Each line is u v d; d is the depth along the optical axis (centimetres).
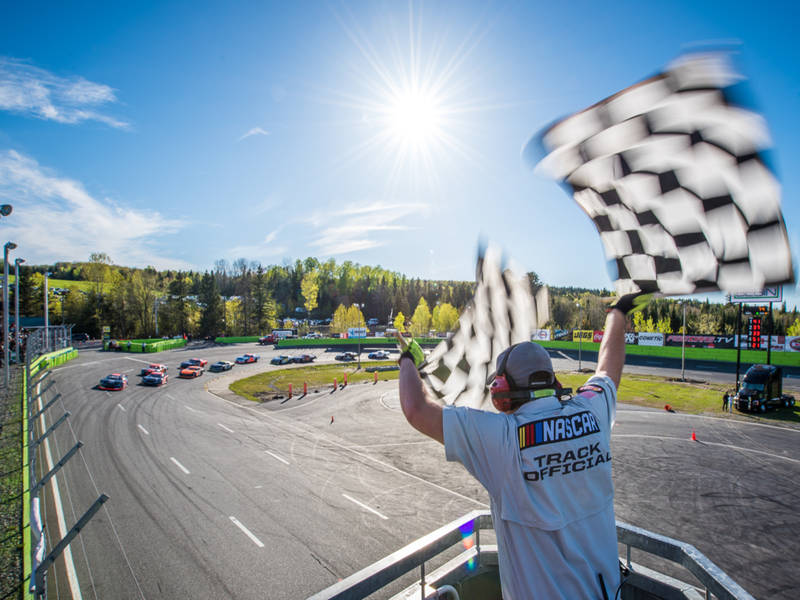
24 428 1546
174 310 8206
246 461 1544
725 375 3988
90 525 1030
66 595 777
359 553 931
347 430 2072
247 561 893
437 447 1780
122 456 1552
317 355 5941
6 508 941
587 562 121
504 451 120
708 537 1039
